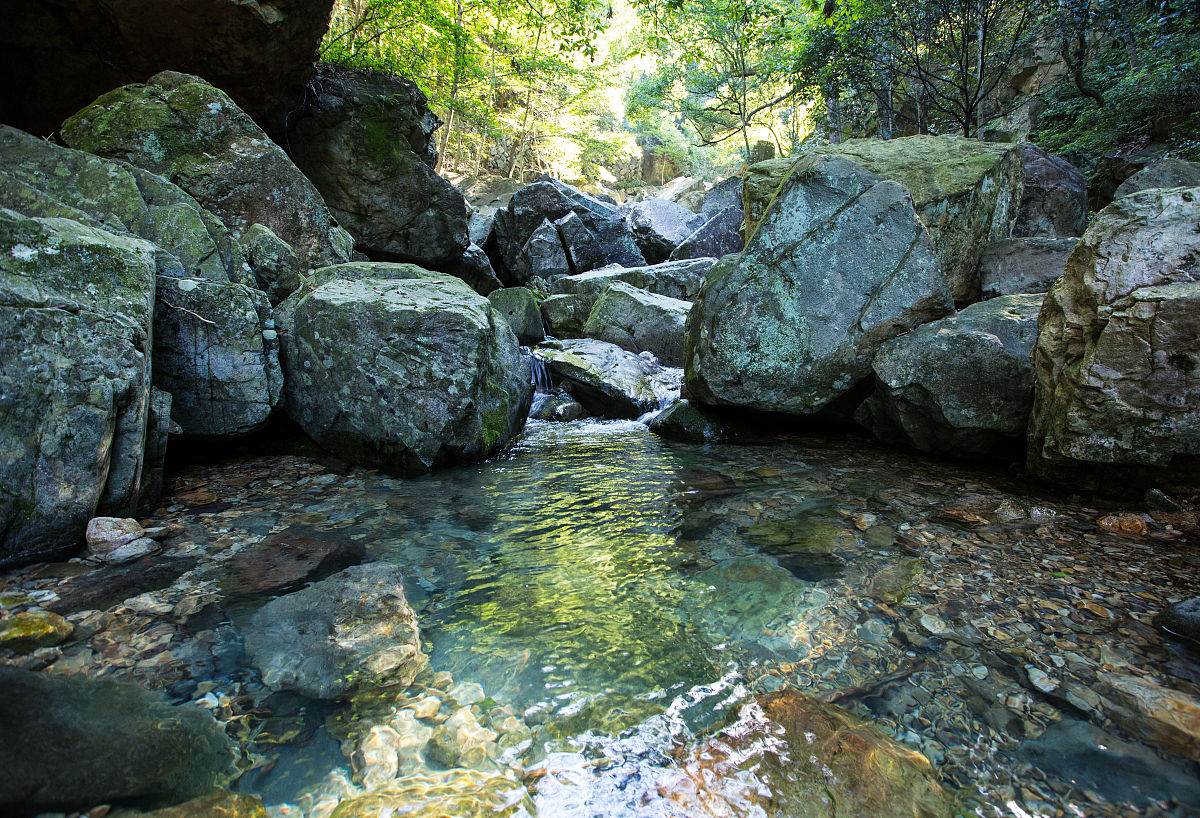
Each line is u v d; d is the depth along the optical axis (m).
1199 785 1.65
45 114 7.38
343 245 7.03
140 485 3.60
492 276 15.11
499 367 5.78
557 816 1.57
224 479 4.52
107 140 5.76
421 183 11.64
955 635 2.39
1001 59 12.22
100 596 2.64
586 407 8.32
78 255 3.39
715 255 17.67
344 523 3.71
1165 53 10.35
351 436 5.06
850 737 1.83
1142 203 3.59
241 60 7.93
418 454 4.84
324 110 10.56
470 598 2.78
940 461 5.04
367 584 2.84
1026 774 1.69
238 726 1.87
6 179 4.14
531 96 27.47
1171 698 1.98
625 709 2.00
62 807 1.49
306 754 1.77
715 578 2.96
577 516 3.91
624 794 1.65
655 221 20.05
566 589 2.87
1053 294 3.96
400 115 11.24
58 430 3.02
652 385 8.53
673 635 2.45
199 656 2.22
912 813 1.57
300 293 5.54
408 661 2.25
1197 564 2.96
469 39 15.25
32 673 2.03
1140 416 3.38
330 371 5.02
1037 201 8.77
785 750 1.80
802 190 5.45
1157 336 3.27
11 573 2.82
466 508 4.06
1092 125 11.90
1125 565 2.97
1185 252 3.36
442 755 1.78
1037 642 2.33
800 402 5.53
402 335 4.87
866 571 2.98
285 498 4.16
